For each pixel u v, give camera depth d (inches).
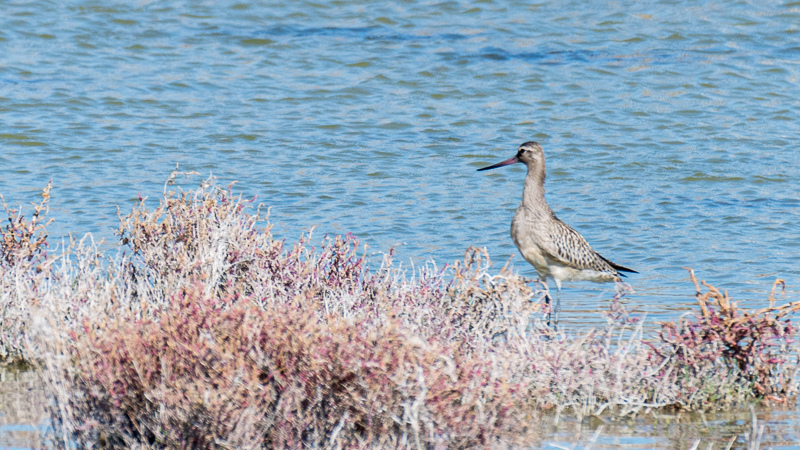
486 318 386.3
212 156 870.4
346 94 1143.6
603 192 796.0
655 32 1449.3
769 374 369.4
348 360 291.6
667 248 639.8
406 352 297.7
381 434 292.5
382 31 1462.8
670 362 371.6
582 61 1305.4
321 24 1507.1
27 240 432.1
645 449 313.9
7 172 787.4
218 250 410.3
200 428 285.7
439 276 407.2
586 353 364.8
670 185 818.2
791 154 924.6
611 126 1026.7
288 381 295.9
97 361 302.5
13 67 1214.3
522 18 1533.0
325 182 792.9
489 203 744.3
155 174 794.8
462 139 965.2
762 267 590.6
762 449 315.3
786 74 1244.5
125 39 1386.6
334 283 401.4
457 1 1625.2
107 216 658.2
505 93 1159.6
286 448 292.2
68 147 883.4
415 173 836.0
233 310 313.3
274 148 909.2
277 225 656.4
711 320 368.8
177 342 298.2
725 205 756.6
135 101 1082.1
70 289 402.3
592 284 558.3
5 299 406.6
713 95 1159.0
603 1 1625.2
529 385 352.2
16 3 1525.6
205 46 1366.9
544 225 496.7
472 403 293.3
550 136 983.6
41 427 321.1
